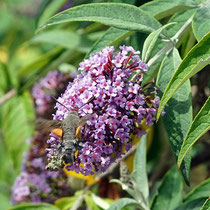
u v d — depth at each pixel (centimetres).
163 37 90
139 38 94
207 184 93
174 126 87
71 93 86
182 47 95
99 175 102
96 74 86
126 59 87
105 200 101
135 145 101
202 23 89
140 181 95
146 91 91
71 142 86
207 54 83
